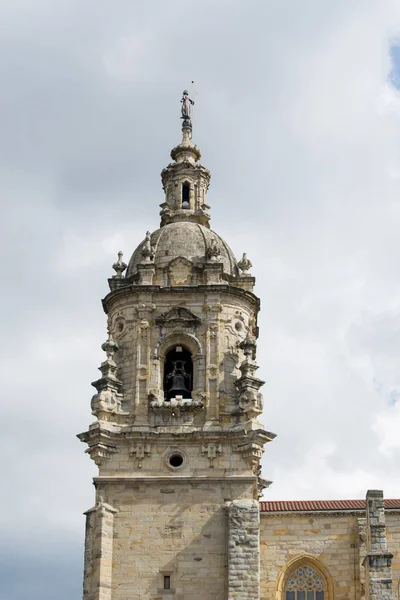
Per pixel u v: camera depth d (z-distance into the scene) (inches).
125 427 2920.8
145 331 3053.6
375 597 2682.1
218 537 2797.7
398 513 2938.0
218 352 3016.7
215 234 3314.5
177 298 3090.6
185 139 3570.4
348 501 3029.0
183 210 3393.2
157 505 2834.6
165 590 2751.0
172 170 3467.0
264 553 2908.5
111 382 2979.8
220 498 2834.6
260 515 2942.9
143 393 2979.8
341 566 2896.2
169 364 3061.0
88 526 2810.0
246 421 2910.9
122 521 2819.9
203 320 3058.6
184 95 3654.0
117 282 3216.0
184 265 3154.5
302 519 2942.9
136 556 2785.4
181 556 2783.0
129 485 2859.3
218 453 2883.9
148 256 3166.8
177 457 2898.6
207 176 3491.6
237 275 3245.6
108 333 3139.8
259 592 2726.4
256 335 3248.0
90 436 2896.2
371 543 2748.5
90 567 2758.4
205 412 2945.4
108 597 2731.3
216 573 2760.8
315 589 2893.7
